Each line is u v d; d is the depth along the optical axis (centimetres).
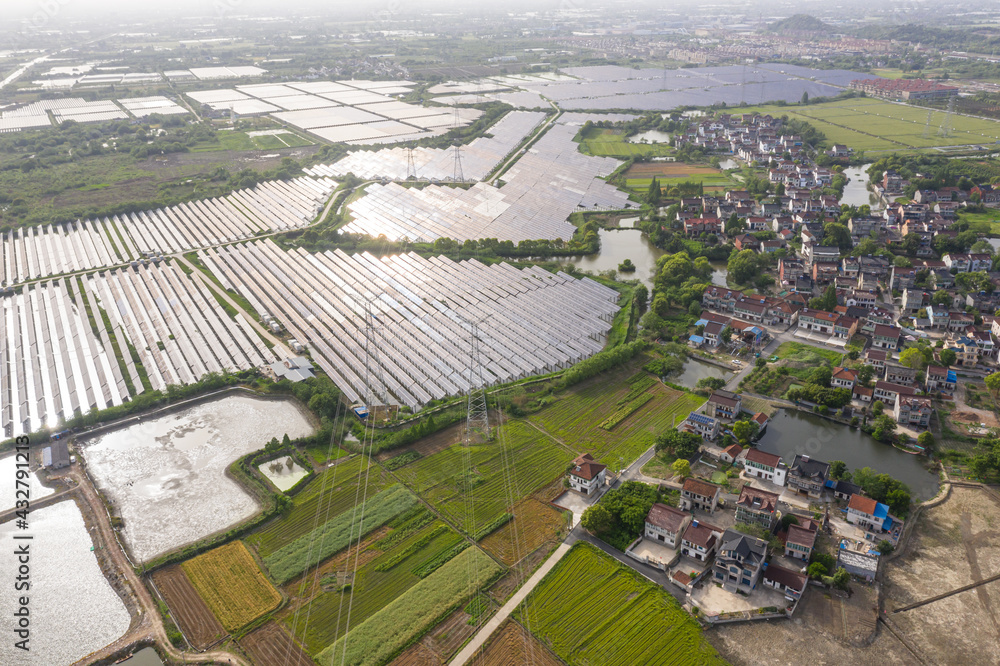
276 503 19538
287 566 17562
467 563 17562
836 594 16450
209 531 18950
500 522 18862
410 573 17300
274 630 15750
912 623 15688
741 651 15025
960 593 16450
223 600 16588
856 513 18488
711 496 18750
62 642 15638
